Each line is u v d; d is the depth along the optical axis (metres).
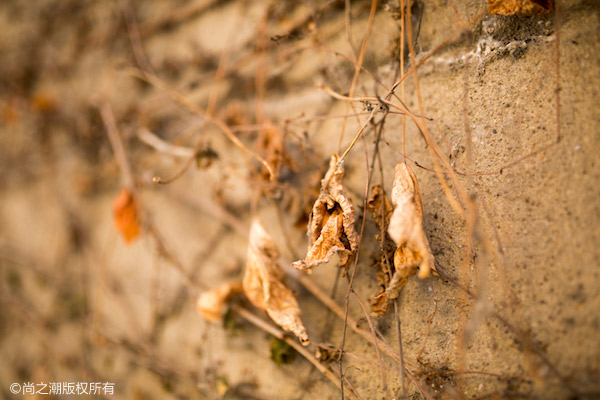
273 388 0.72
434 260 0.68
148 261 0.79
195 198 0.77
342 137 0.70
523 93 0.67
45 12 0.91
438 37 0.69
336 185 0.67
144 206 0.79
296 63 0.74
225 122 0.76
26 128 0.92
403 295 0.69
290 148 0.72
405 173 0.66
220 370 0.74
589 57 0.66
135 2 0.82
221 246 0.76
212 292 0.73
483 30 0.68
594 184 0.65
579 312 0.65
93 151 0.83
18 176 0.93
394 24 0.70
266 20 0.75
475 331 0.67
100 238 0.82
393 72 0.70
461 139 0.68
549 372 0.65
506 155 0.67
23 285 0.89
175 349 0.77
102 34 0.83
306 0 0.73
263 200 0.74
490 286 0.67
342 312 0.70
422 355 0.68
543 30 0.67
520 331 0.66
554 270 0.66
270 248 0.69
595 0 0.66
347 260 0.67
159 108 0.80
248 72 0.76
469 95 0.68
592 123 0.66
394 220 0.65
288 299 0.69
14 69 0.95
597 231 0.65
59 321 0.83
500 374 0.66
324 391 0.71
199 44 0.79
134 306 0.79
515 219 0.66
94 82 0.84
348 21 0.71
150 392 0.77
